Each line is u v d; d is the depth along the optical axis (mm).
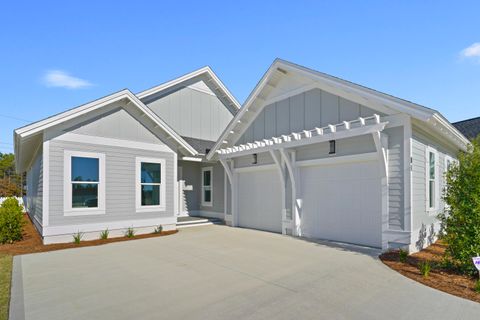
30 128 8211
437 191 9055
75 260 6801
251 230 11219
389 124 7453
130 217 10250
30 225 13977
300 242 8664
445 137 9188
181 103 15812
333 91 8867
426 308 3973
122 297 4473
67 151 9062
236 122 11719
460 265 5484
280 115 10508
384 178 7469
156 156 11062
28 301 4344
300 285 4918
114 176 9984
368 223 7996
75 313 3916
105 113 9883
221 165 13727
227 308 4023
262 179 11484
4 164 48375
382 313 3828
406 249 7055
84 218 9289
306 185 9641
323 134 8289
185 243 8703
